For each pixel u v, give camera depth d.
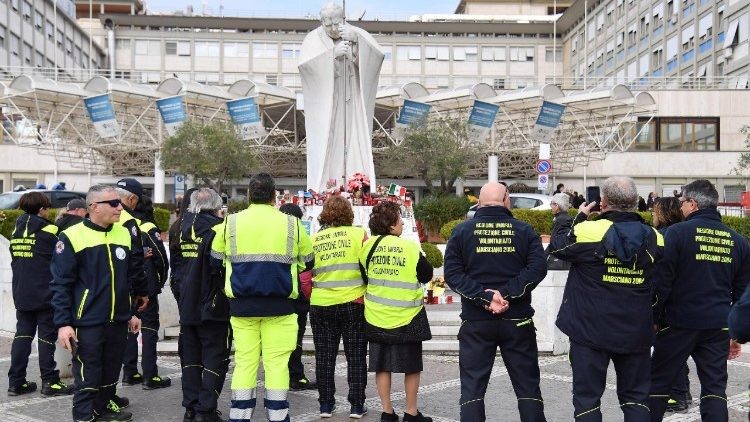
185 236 6.16
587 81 47.19
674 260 5.02
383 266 5.75
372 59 12.12
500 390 6.91
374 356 5.79
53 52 54.28
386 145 38.16
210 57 60.34
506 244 5.00
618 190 4.73
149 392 6.88
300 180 44.94
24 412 6.20
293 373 7.00
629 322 4.61
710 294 5.05
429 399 6.60
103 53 63.56
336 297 5.98
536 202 23.14
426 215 19.81
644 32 49.91
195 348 5.96
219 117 35.28
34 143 35.53
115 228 5.73
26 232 6.78
